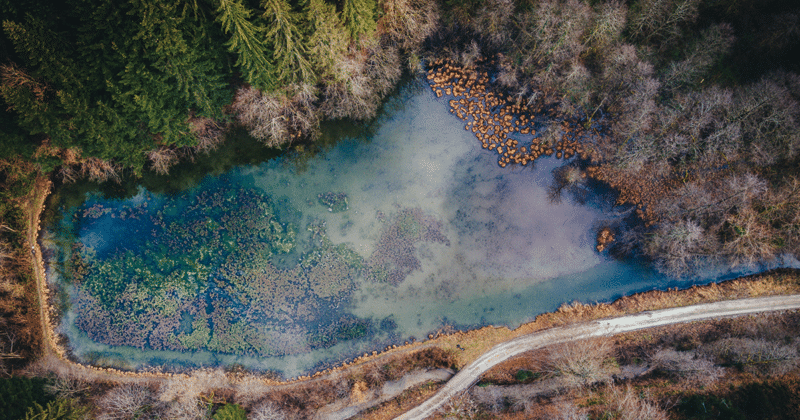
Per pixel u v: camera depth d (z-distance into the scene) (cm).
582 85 2584
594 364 2545
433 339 2662
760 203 2588
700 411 2455
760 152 2577
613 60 2542
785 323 2606
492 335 2653
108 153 2244
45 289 2644
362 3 2059
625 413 2452
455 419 2578
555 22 2348
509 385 2603
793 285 2631
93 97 2089
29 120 1967
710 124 2603
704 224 2650
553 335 2644
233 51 2138
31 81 1980
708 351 2586
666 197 2661
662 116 2606
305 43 2134
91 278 2684
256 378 2650
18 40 1809
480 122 2683
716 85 2631
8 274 2559
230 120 2616
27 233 2620
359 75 2503
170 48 1906
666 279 2683
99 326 2669
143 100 2041
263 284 2675
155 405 2578
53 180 2655
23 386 2359
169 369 2664
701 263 2669
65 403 2388
